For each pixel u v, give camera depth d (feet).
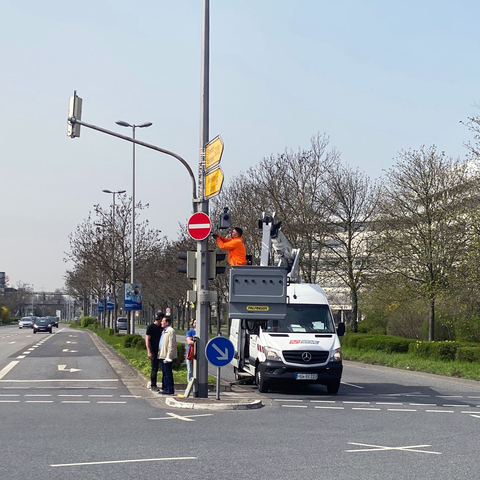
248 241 139.95
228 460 26.09
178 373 64.28
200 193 49.44
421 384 68.85
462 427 36.94
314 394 56.95
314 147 134.31
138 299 131.34
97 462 25.34
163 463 25.29
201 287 48.08
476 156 93.86
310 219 129.80
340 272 137.18
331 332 59.31
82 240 177.68
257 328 63.05
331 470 24.38
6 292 505.25
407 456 27.50
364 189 136.15
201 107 49.67
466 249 96.17
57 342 151.12
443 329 123.95
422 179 113.91
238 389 59.67
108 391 54.60
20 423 36.09
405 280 114.32
